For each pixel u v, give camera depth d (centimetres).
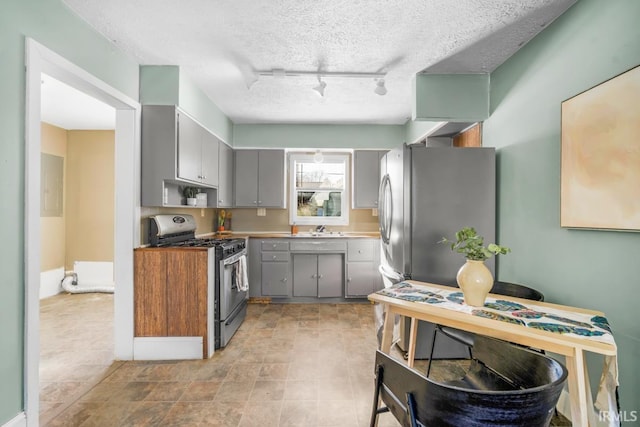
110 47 225
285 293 420
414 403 104
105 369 241
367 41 222
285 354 266
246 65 262
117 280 258
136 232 259
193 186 346
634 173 138
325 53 240
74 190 462
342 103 353
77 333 310
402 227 254
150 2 182
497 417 93
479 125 280
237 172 439
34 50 162
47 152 435
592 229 162
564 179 178
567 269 183
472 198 252
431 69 264
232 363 250
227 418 184
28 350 160
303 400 202
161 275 258
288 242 419
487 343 139
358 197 441
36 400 164
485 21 196
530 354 119
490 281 160
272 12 191
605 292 157
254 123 436
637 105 137
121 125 256
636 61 142
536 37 211
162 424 179
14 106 154
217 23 203
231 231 474
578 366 119
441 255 252
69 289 443
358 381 224
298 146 438
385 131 438
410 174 252
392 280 268
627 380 146
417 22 199
